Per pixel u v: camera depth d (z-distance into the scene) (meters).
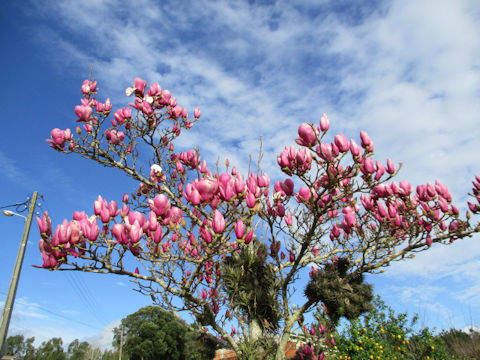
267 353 4.37
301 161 3.77
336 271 5.05
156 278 4.05
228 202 3.45
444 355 10.72
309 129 3.65
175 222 3.64
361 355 9.75
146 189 5.63
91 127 5.52
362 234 4.96
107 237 3.73
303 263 4.91
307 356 4.88
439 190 4.85
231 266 4.85
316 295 4.78
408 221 4.87
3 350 11.23
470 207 5.28
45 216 3.28
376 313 11.50
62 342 49.16
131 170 5.66
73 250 3.34
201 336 5.25
